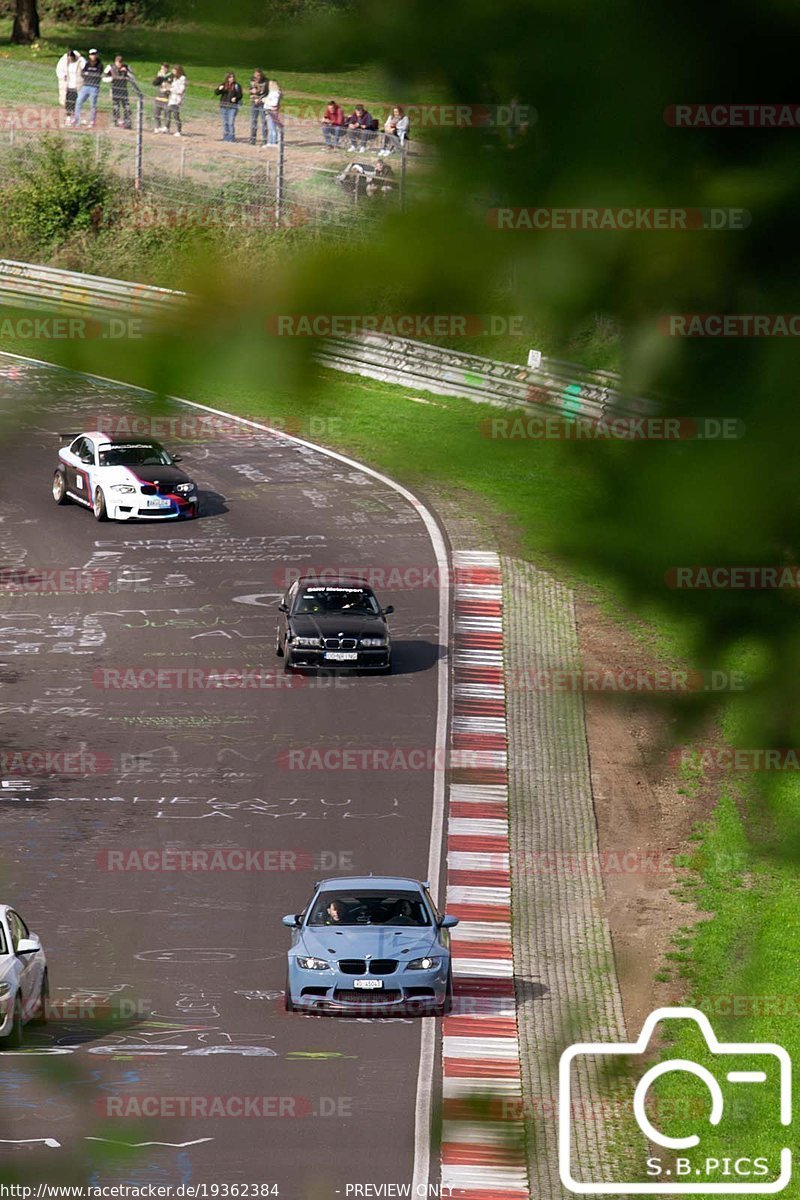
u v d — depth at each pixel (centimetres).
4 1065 5234
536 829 9469
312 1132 5497
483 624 12788
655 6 562
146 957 7669
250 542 14412
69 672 11825
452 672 11906
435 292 586
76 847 9094
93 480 14912
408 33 560
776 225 574
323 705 11281
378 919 7144
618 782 10081
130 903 8362
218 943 7875
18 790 9869
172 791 9919
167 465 15175
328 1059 6325
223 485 15775
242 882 8688
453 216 580
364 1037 6606
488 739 10762
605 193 576
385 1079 6103
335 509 15188
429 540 14488
